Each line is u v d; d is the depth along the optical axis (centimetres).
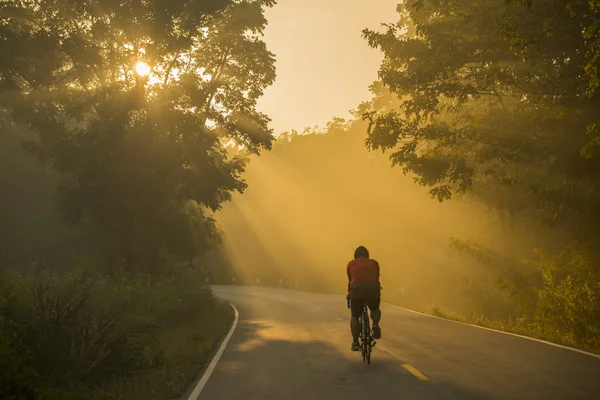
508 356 1467
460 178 2381
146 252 4044
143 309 2266
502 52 2053
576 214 2125
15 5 3794
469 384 1112
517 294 2730
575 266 2178
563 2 1784
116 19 3803
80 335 1267
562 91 1983
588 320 2002
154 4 3797
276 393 1088
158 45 3888
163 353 1584
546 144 2102
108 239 4044
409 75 2272
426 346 1695
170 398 1106
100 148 3822
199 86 4025
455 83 2239
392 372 1264
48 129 3878
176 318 2733
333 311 3531
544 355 1475
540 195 2128
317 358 1527
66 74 4022
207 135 4097
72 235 5444
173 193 4175
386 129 2411
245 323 2817
